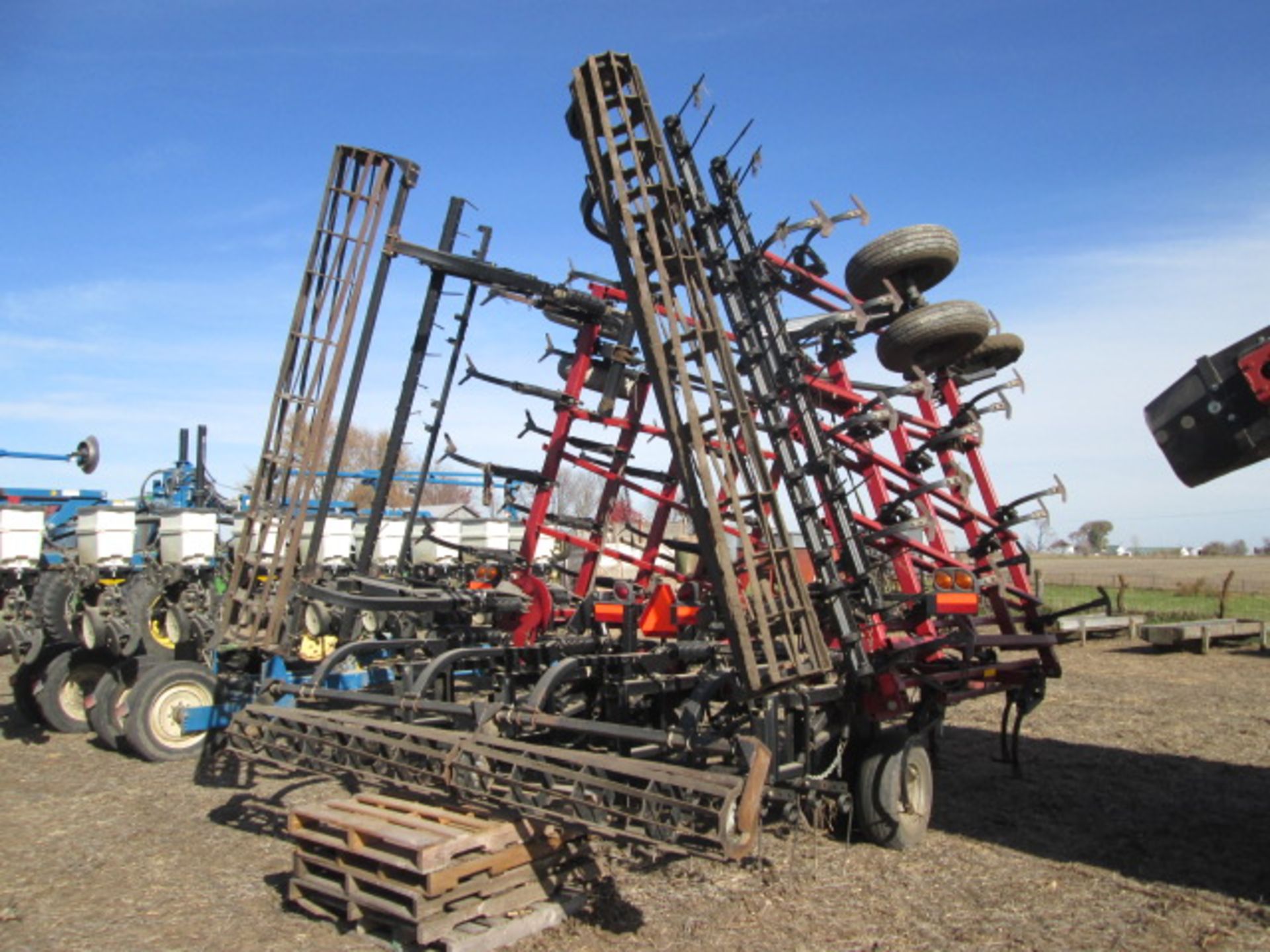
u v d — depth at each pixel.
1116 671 15.23
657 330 5.12
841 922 4.85
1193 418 4.89
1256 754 8.99
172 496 13.48
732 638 4.98
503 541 14.19
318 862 4.87
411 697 6.09
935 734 8.30
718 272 6.22
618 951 4.45
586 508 21.25
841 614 5.97
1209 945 4.59
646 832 4.51
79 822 6.79
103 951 4.54
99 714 9.27
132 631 9.78
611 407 9.62
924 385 6.83
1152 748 9.28
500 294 9.15
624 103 5.49
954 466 8.30
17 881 5.55
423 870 4.24
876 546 7.04
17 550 10.32
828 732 6.11
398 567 10.21
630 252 5.20
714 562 5.09
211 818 6.84
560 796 4.72
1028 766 8.52
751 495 5.48
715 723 5.77
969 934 4.71
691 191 6.19
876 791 6.02
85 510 10.20
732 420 5.78
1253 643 18.98
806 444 6.28
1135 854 6.01
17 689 10.88
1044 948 4.55
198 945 4.58
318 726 6.05
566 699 7.08
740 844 4.06
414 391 8.94
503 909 4.61
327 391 8.17
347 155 8.38
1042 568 57.69
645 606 7.09
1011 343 9.05
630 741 5.98
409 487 24.78
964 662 7.23
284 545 8.67
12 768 8.62
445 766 5.15
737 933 4.68
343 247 8.27
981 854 5.98
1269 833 6.47
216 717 8.70
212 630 9.79
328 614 11.72
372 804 5.10
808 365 6.65
